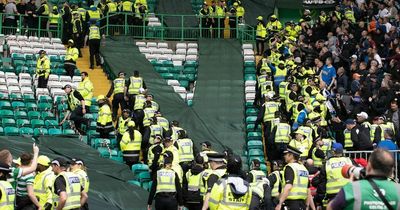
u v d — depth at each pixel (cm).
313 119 5797
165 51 8062
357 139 5272
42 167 3634
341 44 7544
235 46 8138
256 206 2977
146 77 7331
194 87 7362
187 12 9388
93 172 5394
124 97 6381
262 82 6750
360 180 1895
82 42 8075
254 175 4003
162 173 4141
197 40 8350
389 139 5075
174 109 6731
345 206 1875
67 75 7162
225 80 7450
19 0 8606
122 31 8431
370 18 8394
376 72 6688
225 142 6425
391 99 6028
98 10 8250
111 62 7550
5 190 2800
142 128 5962
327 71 6844
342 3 8944
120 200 5034
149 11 9238
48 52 7575
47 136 5841
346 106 6359
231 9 8619
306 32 8188
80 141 5856
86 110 6228
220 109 6962
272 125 5816
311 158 4984
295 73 6862
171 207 4125
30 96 6494
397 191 1867
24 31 8069
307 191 3634
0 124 6059
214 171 3641
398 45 7244
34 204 3394
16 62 7219
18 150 5538
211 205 2753
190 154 5150
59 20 8106
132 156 5578
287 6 9631
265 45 8438
